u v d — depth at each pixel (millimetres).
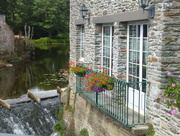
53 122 11281
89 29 7715
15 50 27641
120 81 5352
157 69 4562
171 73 4465
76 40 9133
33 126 10906
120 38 5969
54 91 14734
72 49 9602
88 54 7863
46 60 27266
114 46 6188
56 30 54250
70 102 9406
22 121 10898
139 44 5523
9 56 25312
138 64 5574
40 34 53312
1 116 10805
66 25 53125
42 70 21672
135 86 5688
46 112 11883
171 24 4398
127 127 4938
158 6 4492
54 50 37375
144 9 4590
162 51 4441
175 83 4395
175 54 4484
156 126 4605
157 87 4562
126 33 5988
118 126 5508
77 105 8484
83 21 8211
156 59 4586
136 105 5629
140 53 5449
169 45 4449
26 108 11953
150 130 4742
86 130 7391
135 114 5438
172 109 4109
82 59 8883
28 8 49094
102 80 5820
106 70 6566
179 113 3943
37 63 25297
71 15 9633
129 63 5957
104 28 7145
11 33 27016
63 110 9969
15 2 37688
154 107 4652
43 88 15695
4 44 25719
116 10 6098
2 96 13781
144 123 4859
